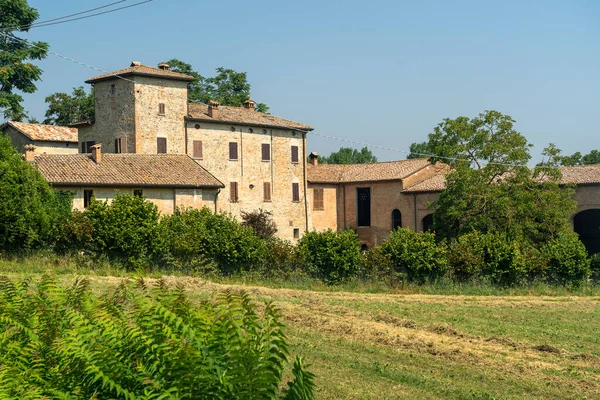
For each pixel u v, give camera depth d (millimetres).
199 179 50281
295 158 62844
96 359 5945
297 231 62688
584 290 36250
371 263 35094
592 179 49750
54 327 7355
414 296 31859
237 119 58344
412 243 35031
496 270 35656
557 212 43625
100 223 33094
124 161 48906
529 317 24906
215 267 34156
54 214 34688
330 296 29734
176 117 54969
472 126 48281
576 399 12531
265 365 5648
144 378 5770
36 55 56781
